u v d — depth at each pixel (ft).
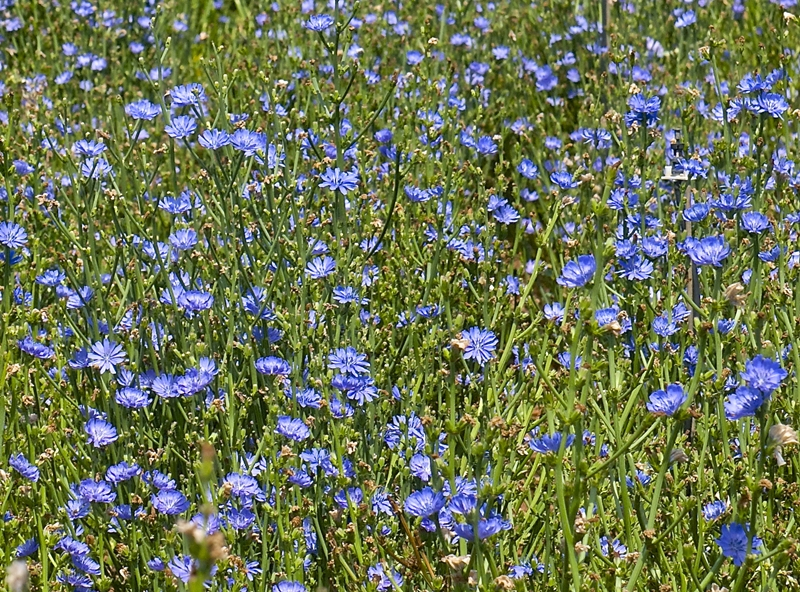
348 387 8.45
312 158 10.05
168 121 9.45
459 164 10.61
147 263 9.05
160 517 8.20
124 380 8.52
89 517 8.22
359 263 9.20
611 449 8.40
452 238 9.37
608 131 10.23
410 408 8.64
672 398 7.73
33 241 9.41
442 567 7.98
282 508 8.20
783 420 8.57
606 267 9.19
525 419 8.39
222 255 9.48
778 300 8.53
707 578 7.73
